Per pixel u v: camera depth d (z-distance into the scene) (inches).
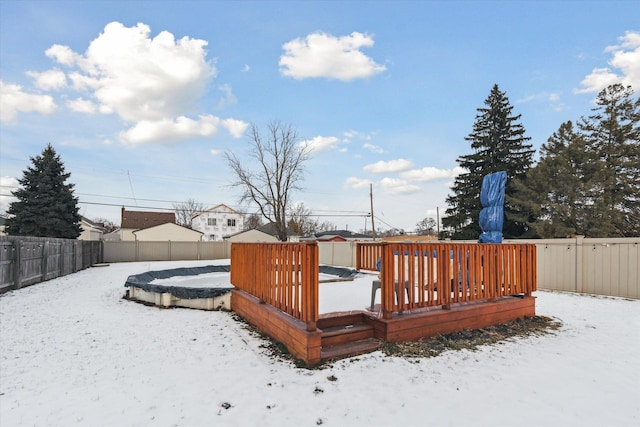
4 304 258.5
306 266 134.5
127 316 220.1
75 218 907.4
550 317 218.1
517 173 777.6
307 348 130.3
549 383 117.2
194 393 109.2
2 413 95.7
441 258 171.5
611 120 695.1
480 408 99.6
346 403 102.3
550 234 591.8
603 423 92.2
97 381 118.6
